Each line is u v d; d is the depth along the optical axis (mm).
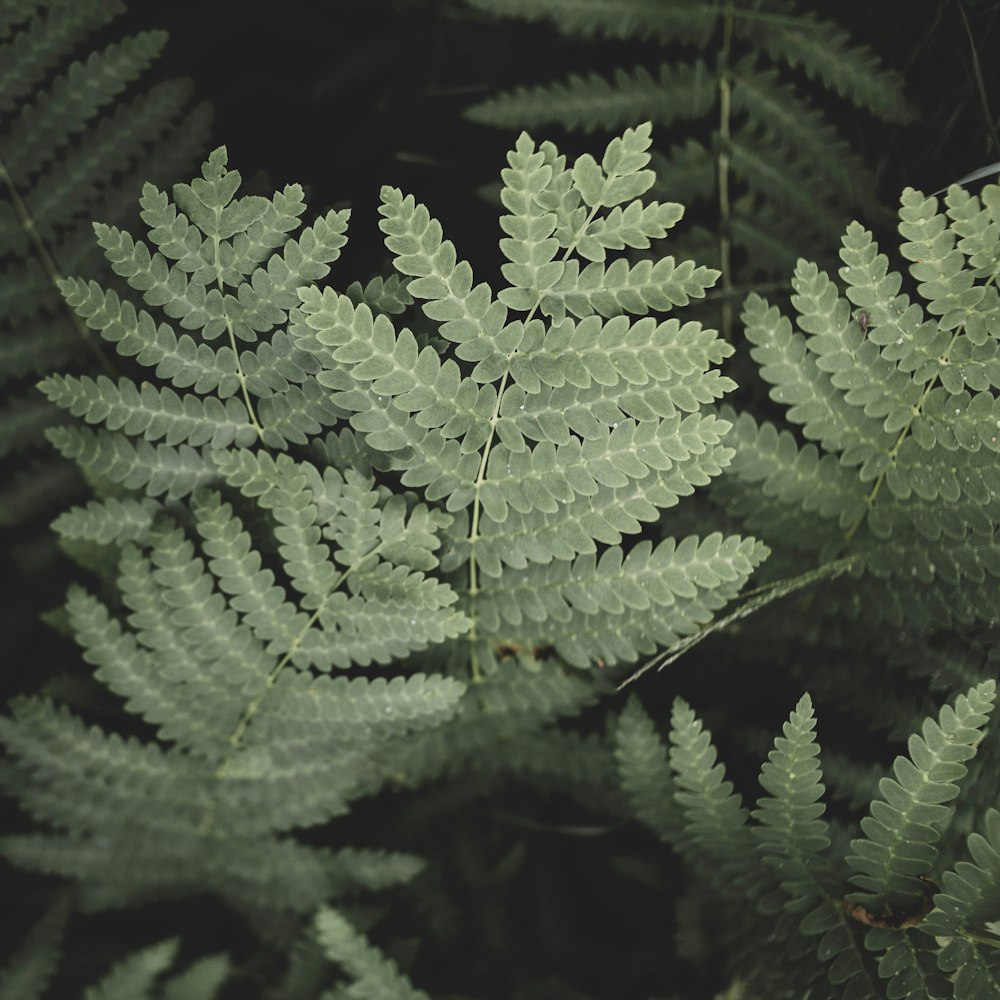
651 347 1394
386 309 1423
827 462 1466
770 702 1523
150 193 1405
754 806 1507
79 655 1582
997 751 1439
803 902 1424
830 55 1562
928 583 1466
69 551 1511
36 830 1535
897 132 1558
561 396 1412
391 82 1667
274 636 1456
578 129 1641
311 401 1447
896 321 1429
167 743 1536
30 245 1560
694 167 1608
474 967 1507
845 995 1411
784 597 1497
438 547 1442
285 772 1500
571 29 1596
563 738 1524
